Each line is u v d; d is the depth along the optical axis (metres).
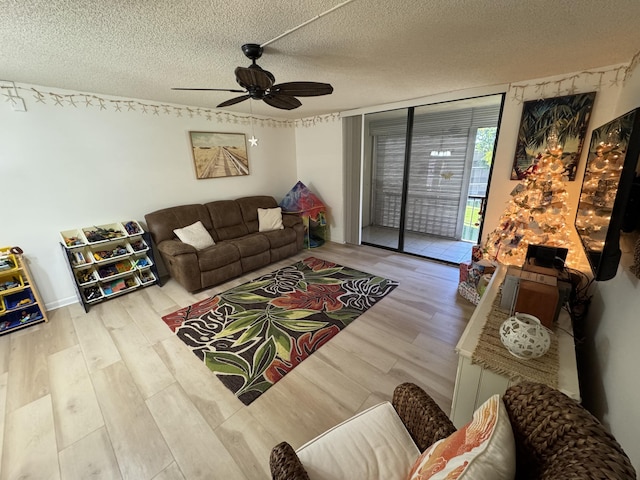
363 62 2.03
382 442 1.01
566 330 1.37
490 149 4.09
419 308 2.64
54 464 1.35
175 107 3.39
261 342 2.21
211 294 3.02
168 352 2.11
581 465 0.52
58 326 2.46
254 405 1.65
